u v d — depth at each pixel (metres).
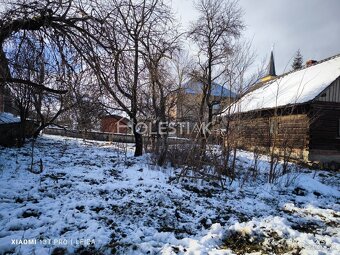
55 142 17.97
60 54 7.00
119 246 4.13
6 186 6.62
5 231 4.36
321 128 15.88
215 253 4.11
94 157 12.34
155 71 11.20
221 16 15.63
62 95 8.51
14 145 13.84
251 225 5.21
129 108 12.69
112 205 5.98
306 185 9.30
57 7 6.86
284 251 4.38
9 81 7.12
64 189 6.78
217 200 7.21
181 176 8.64
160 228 5.11
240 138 10.28
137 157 12.76
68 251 3.89
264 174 10.49
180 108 13.72
